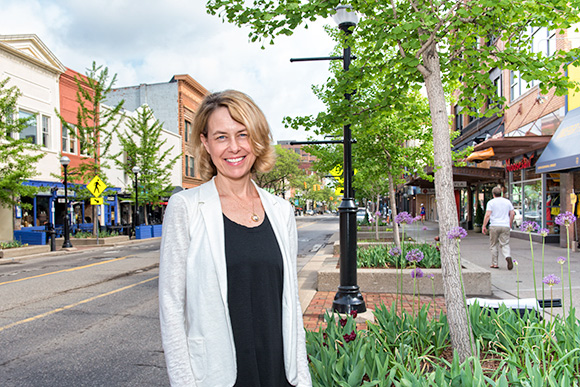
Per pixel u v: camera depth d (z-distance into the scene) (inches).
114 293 334.6
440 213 125.3
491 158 739.4
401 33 129.2
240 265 63.9
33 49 860.6
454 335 122.2
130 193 1187.3
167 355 59.1
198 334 61.4
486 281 278.7
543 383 95.7
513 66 144.6
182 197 65.0
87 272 454.0
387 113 178.5
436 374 99.2
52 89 922.7
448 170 124.8
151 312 271.6
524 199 690.2
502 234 374.6
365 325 209.2
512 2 128.6
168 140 1453.0
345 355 114.7
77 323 246.8
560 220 129.3
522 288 292.5
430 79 130.5
